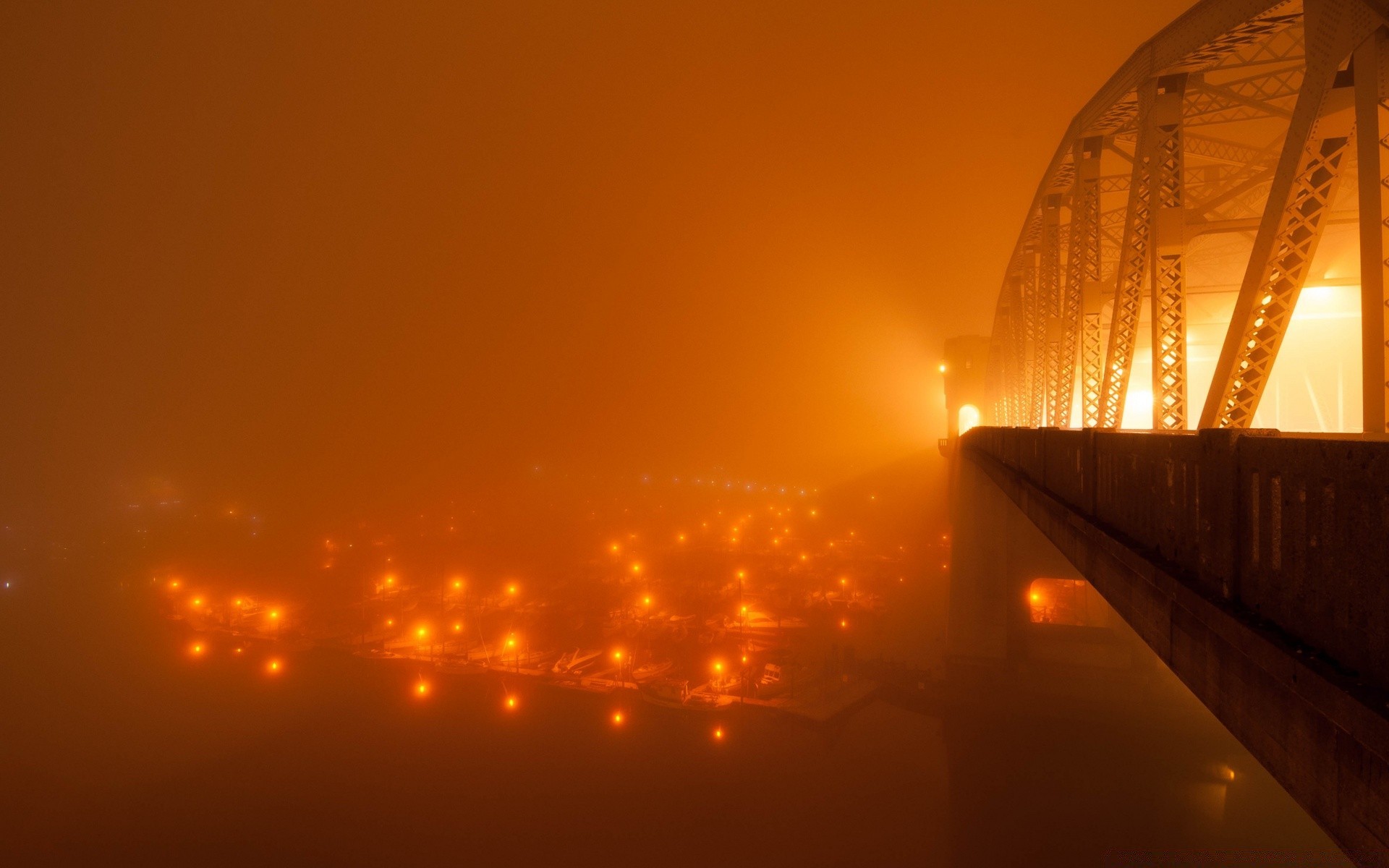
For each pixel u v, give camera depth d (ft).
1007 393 138.21
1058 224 87.66
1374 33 27.71
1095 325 69.31
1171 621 22.15
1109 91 59.31
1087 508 35.29
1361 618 12.71
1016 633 147.23
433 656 213.05
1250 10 40.27
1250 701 16.61
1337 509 13.56
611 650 213.66
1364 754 11.77
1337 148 31.81
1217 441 19.10
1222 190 75.82
